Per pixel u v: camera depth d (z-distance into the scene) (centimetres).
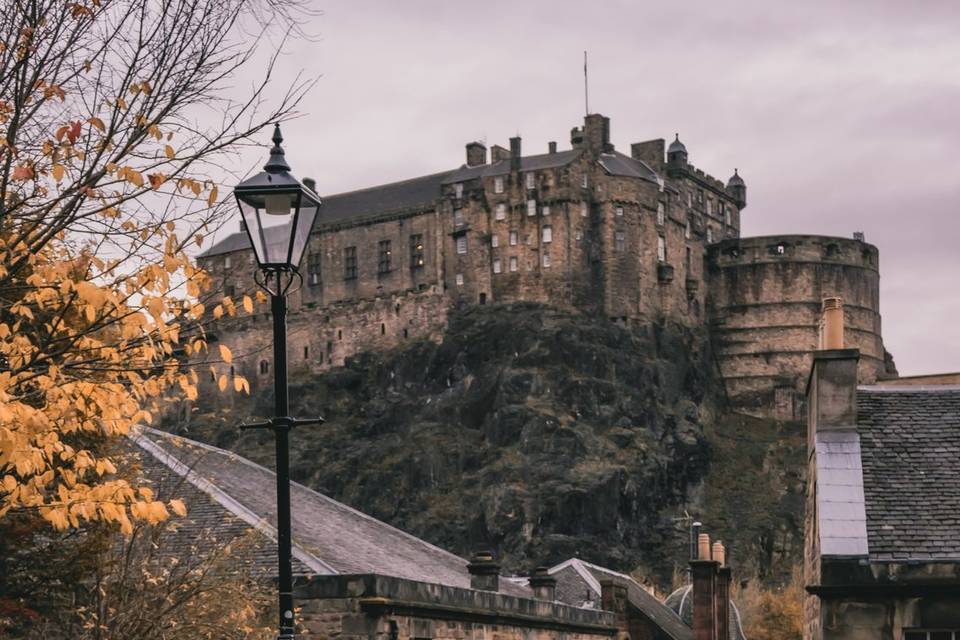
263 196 2072
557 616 5272
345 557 4288
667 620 8088
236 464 4784
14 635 3111
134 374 2023
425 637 4078
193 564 3306
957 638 2808
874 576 2833
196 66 2073
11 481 1869
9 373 1889
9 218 2047
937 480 2997
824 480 2994
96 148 2042
